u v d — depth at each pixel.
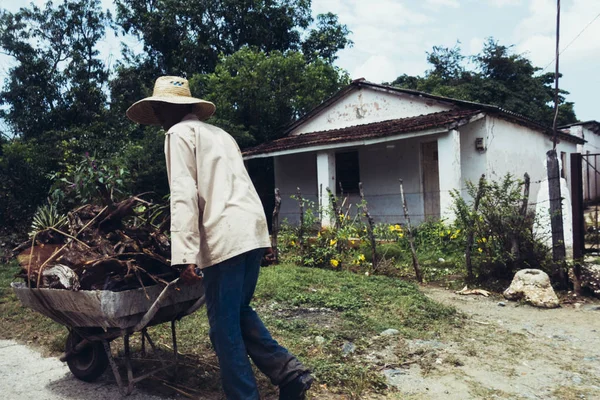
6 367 3.64
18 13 19.64
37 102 19.06
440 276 6.92
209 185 2.52
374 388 3.06
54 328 4.65
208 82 15.45
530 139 12.76
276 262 7.68
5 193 12.30
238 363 2.48
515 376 3.28
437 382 3.18
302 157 14.03
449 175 9.38
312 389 3.03
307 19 20.28
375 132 10.31
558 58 9.19
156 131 13.51
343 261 7.81
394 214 11.77
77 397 3.01
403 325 4.44
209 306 2.54
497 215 6.07
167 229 3.23
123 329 2.80
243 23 19.31
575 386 3.10
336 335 4.05
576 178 5.68
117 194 3.82
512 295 5.54
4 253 8.38
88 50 21.27
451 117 9.58
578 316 4.83
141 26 19.59
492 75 24.73
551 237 6.12
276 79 15.45
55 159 13.60
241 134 14.02
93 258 2.95
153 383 3.20
